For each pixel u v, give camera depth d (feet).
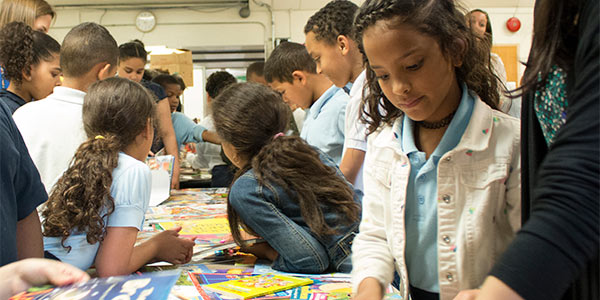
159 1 19.88
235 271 4.06
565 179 1.56
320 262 4.00
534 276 1.52
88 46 5.71
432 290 3.07
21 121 5.34
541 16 1.95
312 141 6.30
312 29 6.01
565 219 1.52
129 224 3.85
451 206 2.93
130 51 8.82
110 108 4.15
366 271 3.04
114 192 3.88
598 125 1.55
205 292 3.38
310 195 4.11
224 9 20.10
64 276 2.42
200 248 4.87
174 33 20.16
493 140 2.92
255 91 4.46
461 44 2.85
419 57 2.64
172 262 4.30
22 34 5.91
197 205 7.48
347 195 4.28
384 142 3.27
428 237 3.05
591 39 1.65
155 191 7.81
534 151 2.29
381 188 3.29
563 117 2.06
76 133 5.37
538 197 1.65
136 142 4.34
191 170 13.09
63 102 5.49
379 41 2.67
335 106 6.10
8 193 3.08
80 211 3.71
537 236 1.55
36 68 6.06
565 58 1.90
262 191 4.16
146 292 2.10
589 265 1.90
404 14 2.60
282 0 19.83
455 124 2.95
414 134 3.19
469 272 2.89
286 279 3.74
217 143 10.21
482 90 3.13
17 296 2.19
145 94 4.44
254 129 4.37
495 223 2.89
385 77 2.80
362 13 2.81
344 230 4.15
